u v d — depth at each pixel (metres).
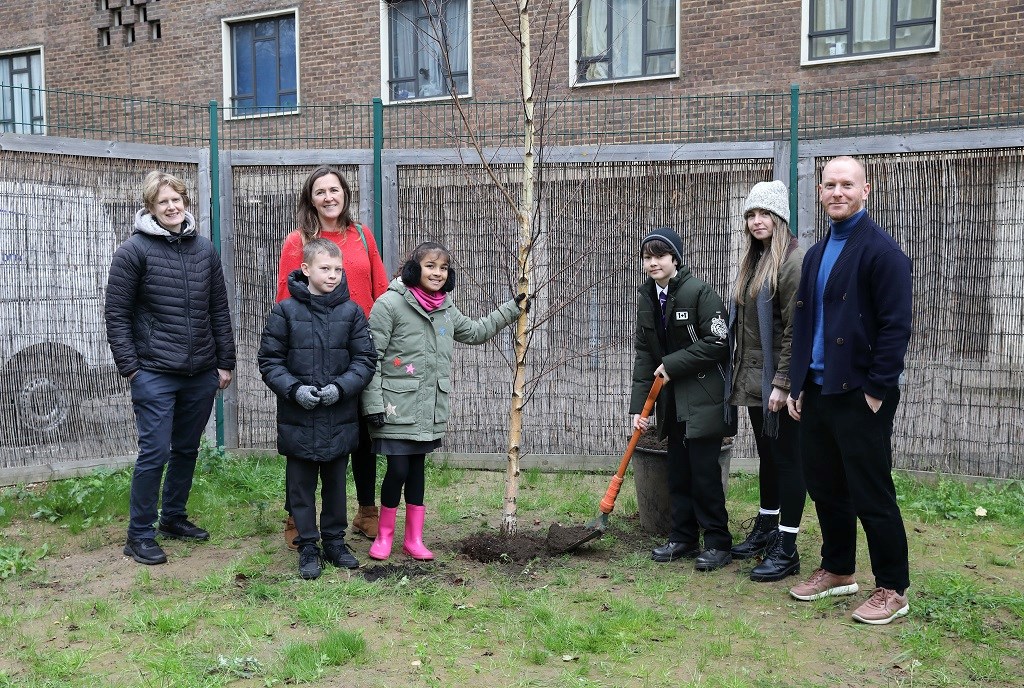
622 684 3.21
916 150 5.89
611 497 4.77
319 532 4.70
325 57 13.84
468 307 6.59
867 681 3.23
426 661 3.39
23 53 16.31
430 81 13.22
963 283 5.86
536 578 4.33
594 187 6.38
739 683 3.20
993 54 10.12
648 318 4.67
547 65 11.46
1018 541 4.91
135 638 3.63
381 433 4.50
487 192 6.48
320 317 4.35
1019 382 5.76
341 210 4.78
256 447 6.82
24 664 3.39
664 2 11.88
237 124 13.46
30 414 6.08
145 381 4.63
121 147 6.38
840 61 10.88
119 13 15.41
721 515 4.50
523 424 6.62
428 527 5.27
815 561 4.59
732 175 6.22
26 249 6.00
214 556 4.73
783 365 4.17
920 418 6.06
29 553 4.73
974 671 3.28
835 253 3.80
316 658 3.37
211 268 4.84
